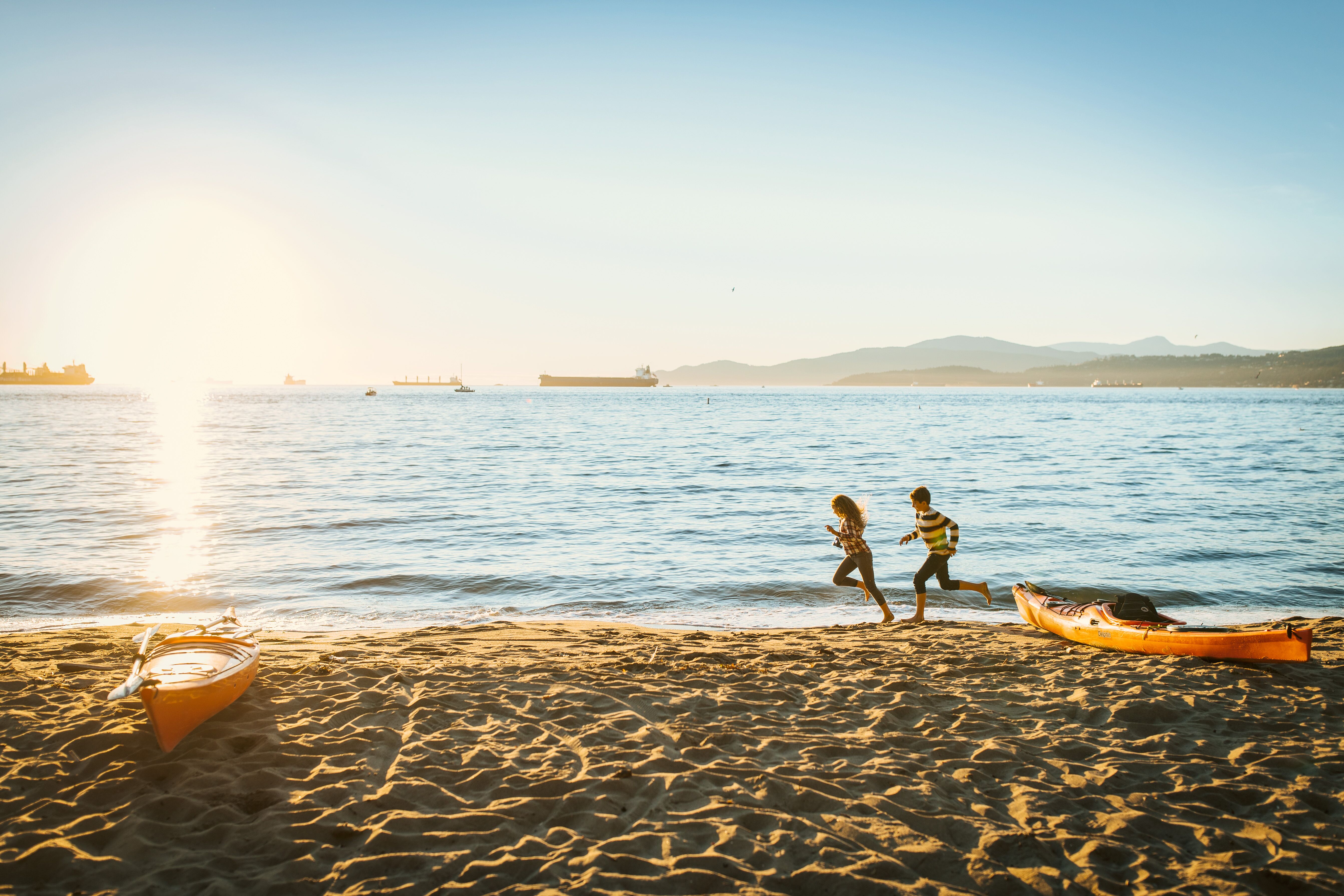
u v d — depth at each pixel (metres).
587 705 5.93
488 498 23.19
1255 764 4.86
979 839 3.88
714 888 3.41
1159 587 13.01
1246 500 23.02
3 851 3.61
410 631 9.50
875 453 40.72
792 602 12.20
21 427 61.03
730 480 28.19
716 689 6.48
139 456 36.28
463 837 3.82
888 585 13.13
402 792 4.30
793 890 3.42
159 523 18.20
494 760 4.82
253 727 5.31
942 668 7.23
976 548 16.11
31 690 6.06
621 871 3.54
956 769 4.79
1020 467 33.31
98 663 7.04
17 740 4.95
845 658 7.68
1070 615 8.83
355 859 3.60
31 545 15.56
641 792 4.38
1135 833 3.97
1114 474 30.17
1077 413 102.62
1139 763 4.87
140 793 4.27
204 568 13.88
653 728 5.43
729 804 4.22
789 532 18.08
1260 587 13.12
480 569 14.17
